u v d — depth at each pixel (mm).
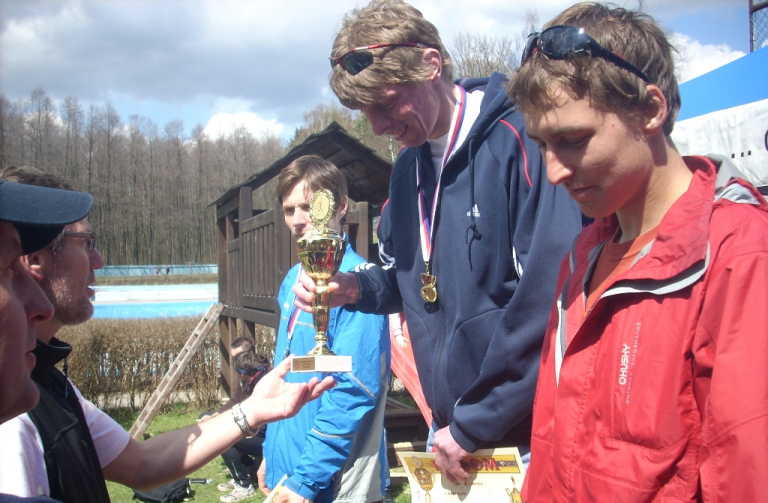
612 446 1020
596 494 1021
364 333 2262
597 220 1319
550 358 1304
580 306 1237
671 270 971
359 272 2033
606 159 1035
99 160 56719
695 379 934
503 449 1627
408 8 1715
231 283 7055
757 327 862
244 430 1749
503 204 1679
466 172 1740
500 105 1709
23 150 48781
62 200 995
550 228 1536
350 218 4926
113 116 58156
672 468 940
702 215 974
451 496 1715
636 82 1004
